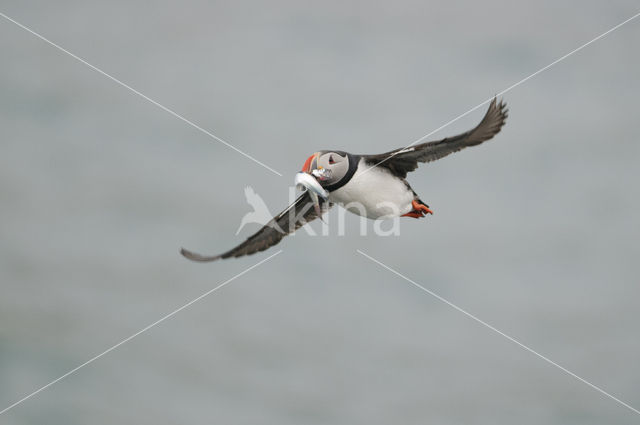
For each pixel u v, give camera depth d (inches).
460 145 338.0
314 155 372.5
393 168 374.6
